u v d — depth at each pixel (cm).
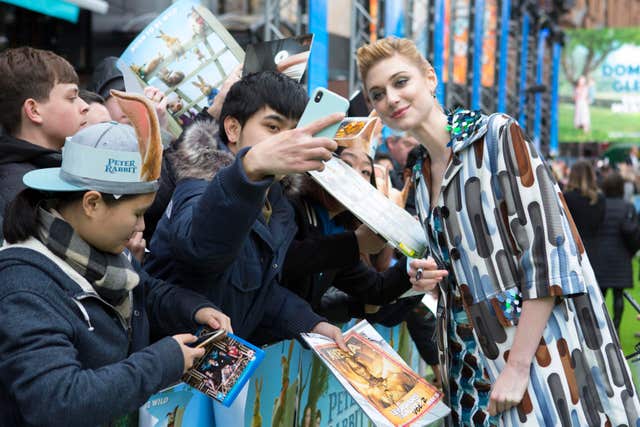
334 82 766
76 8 698
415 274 254
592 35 3419
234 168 183
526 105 2386
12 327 155
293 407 266
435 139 240
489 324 229
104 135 168
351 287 312
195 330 210
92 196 167
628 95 3397
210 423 217
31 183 168
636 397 235
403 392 239
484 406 239
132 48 277
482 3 1526
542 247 218
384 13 967
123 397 160
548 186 220
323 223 288
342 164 263
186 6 284
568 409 223
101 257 172
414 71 238
